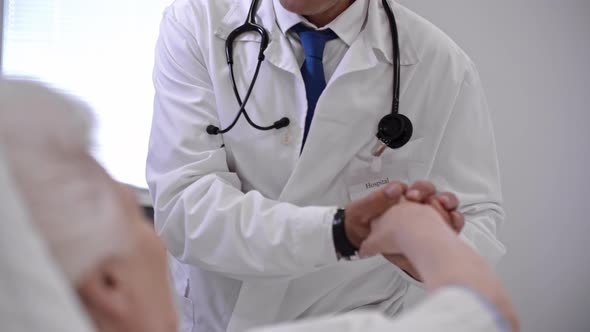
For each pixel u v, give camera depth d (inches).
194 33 67.2
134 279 26.3
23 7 105.3
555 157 108.0
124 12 105.4
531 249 108.8
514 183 107.7
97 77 105.3
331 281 63.4
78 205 24.8
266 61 65.0
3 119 25.0
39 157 24.8
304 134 63.8
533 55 106.7
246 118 63.2
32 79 27.1
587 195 108.9
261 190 64.9
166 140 65.1
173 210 61.9
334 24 65.6
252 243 57.5
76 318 22.3
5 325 21.7
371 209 44.6
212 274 65.9
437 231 33.9
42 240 23.6
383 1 68.1
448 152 66.7
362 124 63.9
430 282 29.9
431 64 66.3
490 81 106.5
